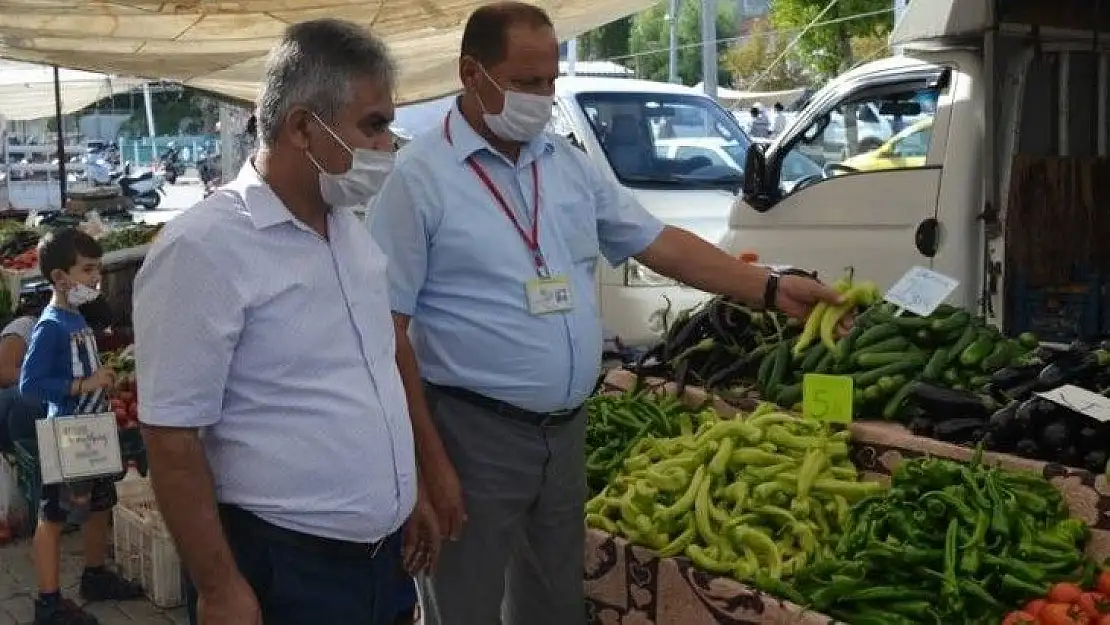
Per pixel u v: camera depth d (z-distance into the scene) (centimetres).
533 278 309
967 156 631
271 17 743
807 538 355
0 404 604
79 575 590
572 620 340
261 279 231
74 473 494
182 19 746
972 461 356
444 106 1196
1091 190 614
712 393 451
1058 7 626
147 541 551
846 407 400
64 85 1677
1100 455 346
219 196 234
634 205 347
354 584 252
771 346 450
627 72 2748
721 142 911
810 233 695
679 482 383
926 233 643
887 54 2080
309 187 238
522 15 299
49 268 516
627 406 455
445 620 324
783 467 380
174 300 224
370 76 233
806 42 2147
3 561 614
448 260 308
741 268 359
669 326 546
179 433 226
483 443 312
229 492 239
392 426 250
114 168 3169
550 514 328
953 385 405
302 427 237
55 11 712
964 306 634
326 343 239
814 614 325
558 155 326
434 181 306
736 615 344
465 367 310
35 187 2123
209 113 3947
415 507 286
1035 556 322
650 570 369
